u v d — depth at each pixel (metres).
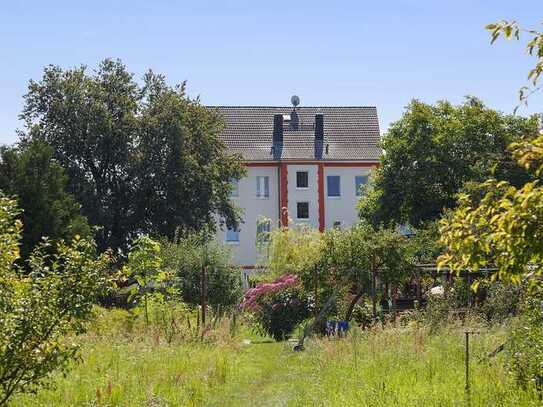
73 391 11.42
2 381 8.48
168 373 13.87
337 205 65.12
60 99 51.28
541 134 6.37
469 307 17.73
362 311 24.77
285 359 17.72
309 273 25.09
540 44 6.60
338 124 68.44
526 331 10.81
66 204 35.72
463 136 46.22
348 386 12.08
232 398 12.83
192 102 54.06
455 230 6.79
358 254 24.61
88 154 51.25
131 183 51.72
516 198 6.28
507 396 9.98
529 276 7.02
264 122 68.12
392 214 47.84
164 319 21.03
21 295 8.59
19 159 34.88
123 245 51.22
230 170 54.72
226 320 22.08
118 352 15.32
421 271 25.31
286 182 64.44
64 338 9.84
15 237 8.83
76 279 8.91
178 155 51.22
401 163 48.09
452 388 10.80
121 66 53.09
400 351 14.41
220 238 63.69
